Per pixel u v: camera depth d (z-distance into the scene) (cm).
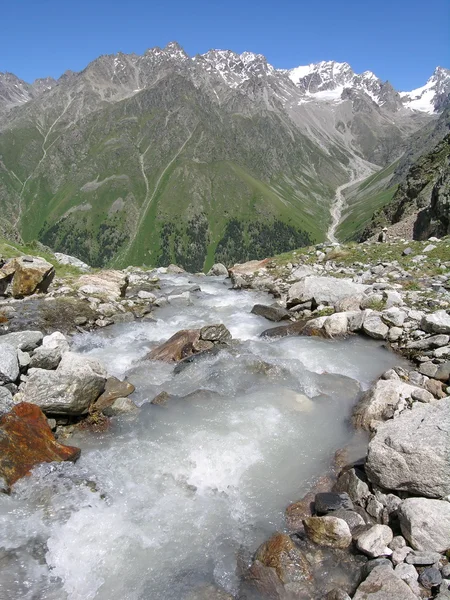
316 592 635
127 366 1441
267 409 1126
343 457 938
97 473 891
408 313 1595
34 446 905
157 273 3306
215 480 892
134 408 1134
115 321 1894
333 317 1625
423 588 601
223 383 1265
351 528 729
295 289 2019
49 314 1886
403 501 725
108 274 2622
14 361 1140
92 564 695
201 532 761
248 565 695
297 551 691
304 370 1329
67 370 1091
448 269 2198
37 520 765
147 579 673
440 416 823
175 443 993
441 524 657
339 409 1139
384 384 1098
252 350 1486
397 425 844
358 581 635
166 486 869
